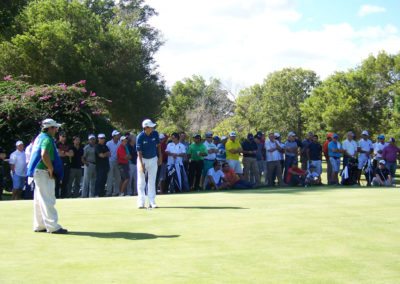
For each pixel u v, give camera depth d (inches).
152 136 446.3
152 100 1572.3
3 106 782.5
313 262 239.6
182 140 746.2
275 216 380.8
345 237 297.7
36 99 820.6
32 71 1250.0
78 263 240.4
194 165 724.7
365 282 207.2
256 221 357.4
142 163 442.6
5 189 782.5
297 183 774.5
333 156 794.8
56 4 1416.1
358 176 796.0
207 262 240.4
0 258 251.4
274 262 239.8
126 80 1455.5
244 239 293.9
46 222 318.0
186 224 348.2
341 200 494.3
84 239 299.1
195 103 2989.7
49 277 215.8
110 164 689.6
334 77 2137.1
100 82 1338.6
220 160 739.4
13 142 787.4
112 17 1942.7
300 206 444.8
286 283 205.6
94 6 1900.8
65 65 1266.0
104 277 215.6
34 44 1230.3
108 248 273.7
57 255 257.9
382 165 772.6
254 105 2721.5
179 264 237.1
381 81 2094.0
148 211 418.6
